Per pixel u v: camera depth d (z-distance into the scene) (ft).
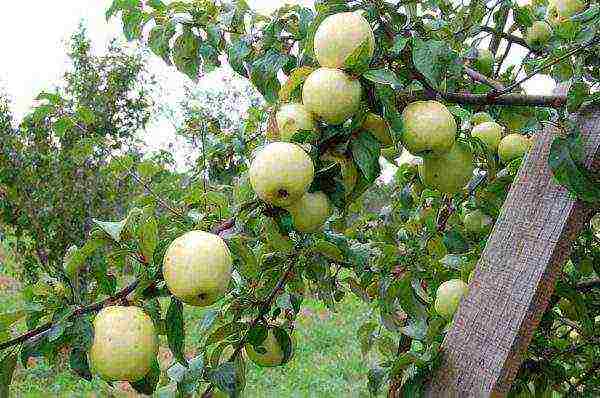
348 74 2.31
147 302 2.16
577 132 2.29
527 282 2.37
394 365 2.56
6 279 20.62
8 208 13.21
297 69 2.46
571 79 2.73
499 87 3.07
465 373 2.43
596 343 3.64
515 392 3.35
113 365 2.02
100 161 13.12
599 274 3.54
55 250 13.24
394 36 2.48
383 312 3.88
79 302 2.15
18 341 2.03
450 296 3.33
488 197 3.51
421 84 2.51
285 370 12.65
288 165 2.23
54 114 3.22
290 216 2.40
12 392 11.20
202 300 2.08
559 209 2.36
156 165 3.57
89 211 13.20
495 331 2.40
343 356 13.56
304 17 2.99
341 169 2.42
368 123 2.48
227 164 4.40
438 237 3.98
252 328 3.08
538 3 3.79
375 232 4.90
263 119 4.25
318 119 2.38
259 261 3.24
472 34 3.56
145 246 2.14
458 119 2.66
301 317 16.97
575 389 3.62
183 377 2.97
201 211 2.94
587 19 2.62
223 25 3.62
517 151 3.40
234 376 2.87
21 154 13.17
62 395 11.01
